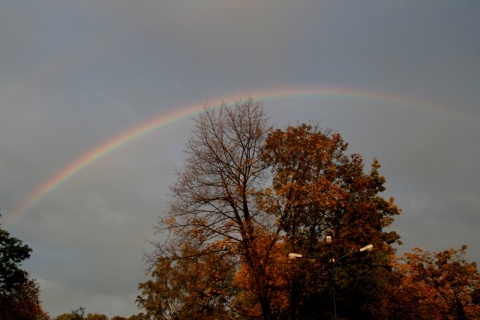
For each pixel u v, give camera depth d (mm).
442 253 35938
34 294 49844
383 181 35125
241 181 25484
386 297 33781
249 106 27344
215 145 26203
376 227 32469
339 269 30422
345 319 31594
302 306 32281
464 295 35656
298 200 25328
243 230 23453
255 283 24703
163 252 23719
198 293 24812
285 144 27453
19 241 48875
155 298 46375
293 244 27156
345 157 30312
